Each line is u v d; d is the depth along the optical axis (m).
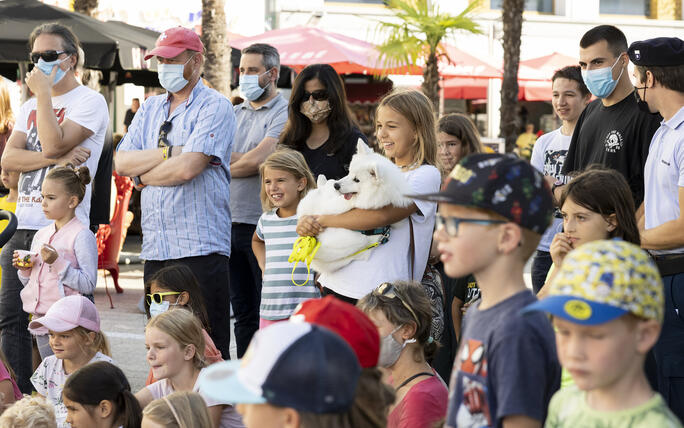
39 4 9.43
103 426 3.85
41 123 5.36
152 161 5.19
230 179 5.66
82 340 4.69
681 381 3.66
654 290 1.89
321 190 4.41
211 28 11.10
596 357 1.90
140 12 16.20
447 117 5.30
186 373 4.18
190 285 4.83
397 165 4.45
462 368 2.26
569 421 2.08
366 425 1.99
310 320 2.09
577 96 5.66
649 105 3.94
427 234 4.26
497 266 2.20
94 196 5.93
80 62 5.68
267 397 1.77
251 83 6.30
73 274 5.28
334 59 12.52
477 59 15.11
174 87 5.23
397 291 3.48
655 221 3.90
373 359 2.10
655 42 3.84
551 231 5.37
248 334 6.16
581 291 1.88
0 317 5.54
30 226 5.54
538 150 5.96
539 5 21.61
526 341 2.13
